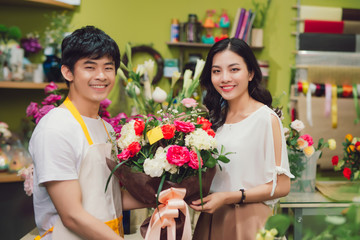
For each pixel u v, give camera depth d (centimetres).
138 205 124
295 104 372
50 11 339
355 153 193
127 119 149
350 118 368
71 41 108
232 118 143
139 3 364
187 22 360
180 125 111
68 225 102
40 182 100
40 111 172
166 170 103
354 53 375
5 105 336
